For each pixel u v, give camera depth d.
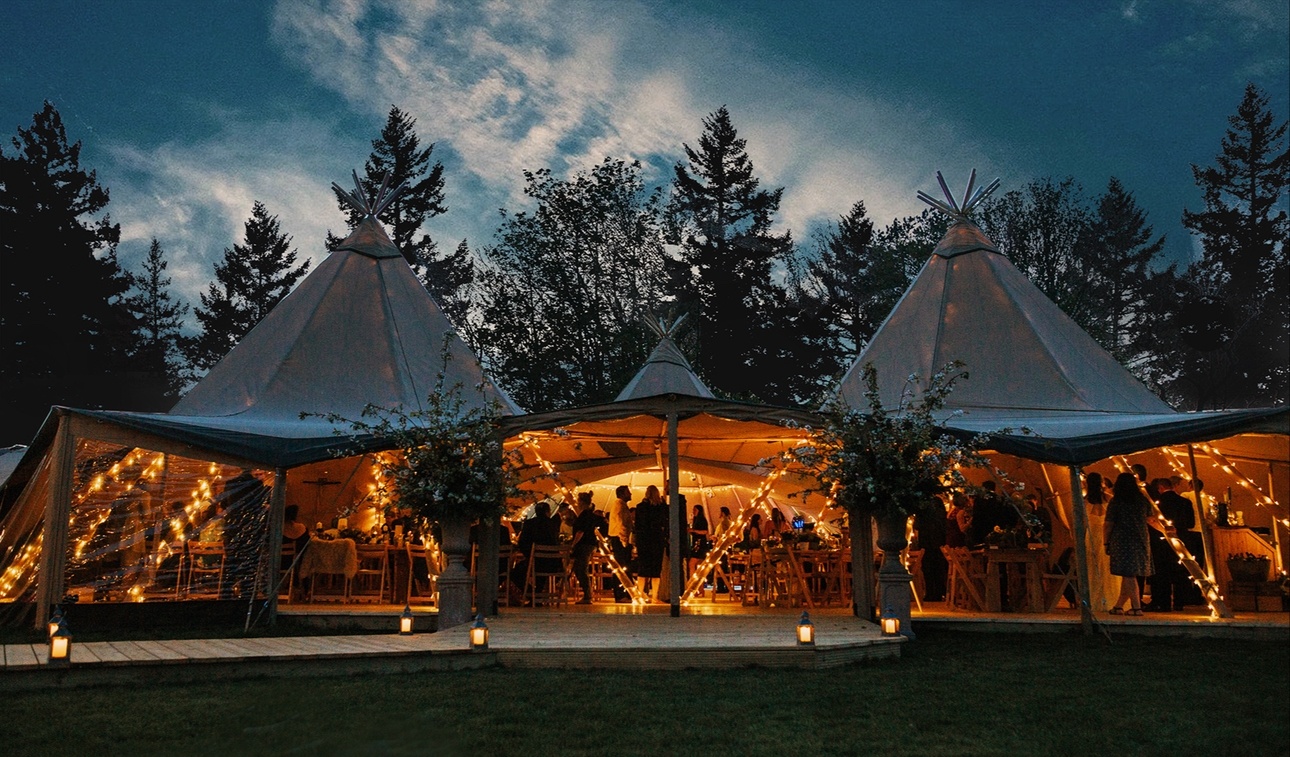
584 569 14.42
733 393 41.50
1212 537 13.40
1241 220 47.12
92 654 7.88
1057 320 16.20
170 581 12.44
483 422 11.66
